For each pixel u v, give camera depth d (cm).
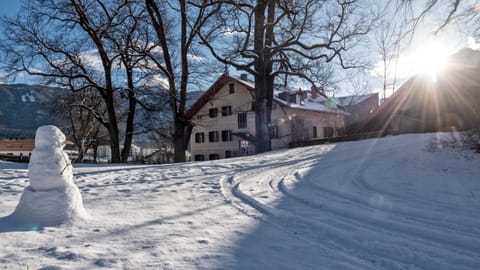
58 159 411
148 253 297
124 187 722
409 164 846
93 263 272
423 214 433
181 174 949
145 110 2202
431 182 636
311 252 307
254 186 689
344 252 307
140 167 1234
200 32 1930
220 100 3388
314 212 458
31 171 402
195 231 368
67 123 3045
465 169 718
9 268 260
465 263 282
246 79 3322
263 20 2050
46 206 390
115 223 398
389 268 272
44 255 288
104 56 2064
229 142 3319
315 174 820
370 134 2102
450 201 496
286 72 2098
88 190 684
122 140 2912
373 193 576
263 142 2048
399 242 333
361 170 834
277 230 376
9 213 458
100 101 2655
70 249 303
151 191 659
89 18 1955
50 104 2361
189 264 273
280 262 281
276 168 995
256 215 446
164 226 388
